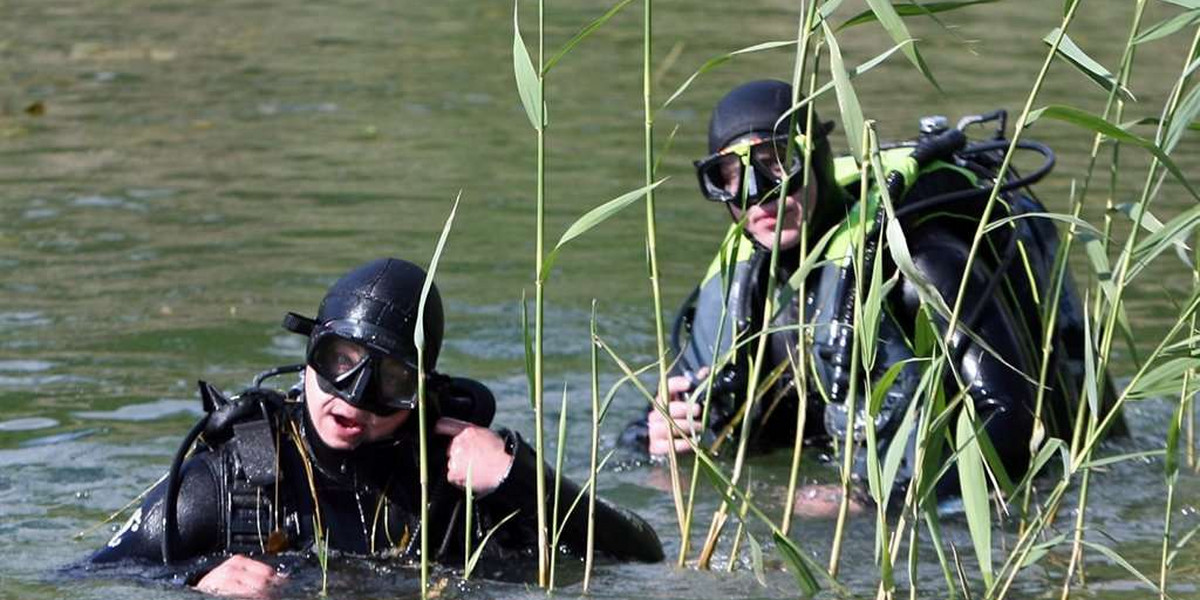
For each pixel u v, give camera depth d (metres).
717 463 13.65
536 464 10.64
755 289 13.62
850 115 9.27
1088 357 9.86
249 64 33.59
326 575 10.27
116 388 15.19
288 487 10.73
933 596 10.59
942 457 12.84
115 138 26.44
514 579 10.61
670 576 10.85
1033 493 12.59
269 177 23.95
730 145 12.79
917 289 8.98
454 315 17.58
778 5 41.31
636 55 34.88
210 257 19.67
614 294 18.55
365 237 20.61
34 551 11.34
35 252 19.80
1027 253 13.74
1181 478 13.40
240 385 15.30
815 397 13.66
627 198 9.62
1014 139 9.42
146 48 35.12
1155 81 31.39
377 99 30.11
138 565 10.56
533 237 20.86
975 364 12.75
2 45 34.97
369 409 10.20
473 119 28.56
